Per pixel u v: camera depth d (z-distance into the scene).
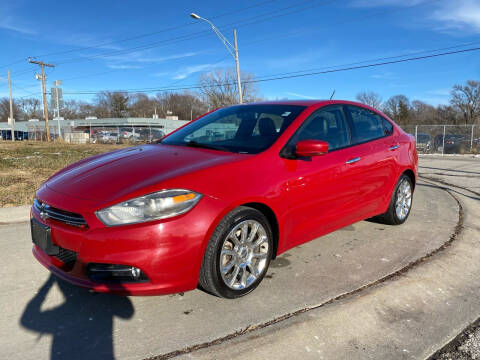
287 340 2.31
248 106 4.00
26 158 13.02
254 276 2.87
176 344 2.25
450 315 2.67
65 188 2.67
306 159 3.21
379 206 4.22
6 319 2.50
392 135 4.53
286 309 2.65
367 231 4.45
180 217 2.38
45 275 3.17
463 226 4.71
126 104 94.50
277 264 3.44
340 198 3.54
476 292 3.04
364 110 4.28
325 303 2.74
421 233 4.40
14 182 7.49
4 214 4.90
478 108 62.84
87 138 36.41
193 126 4.01
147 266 2.30
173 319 2.52
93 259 2.31
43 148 20.52
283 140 3.16
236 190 2.62
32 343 2.25
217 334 2.35
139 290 2.35
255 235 2.88
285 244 3.10
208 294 2.87
